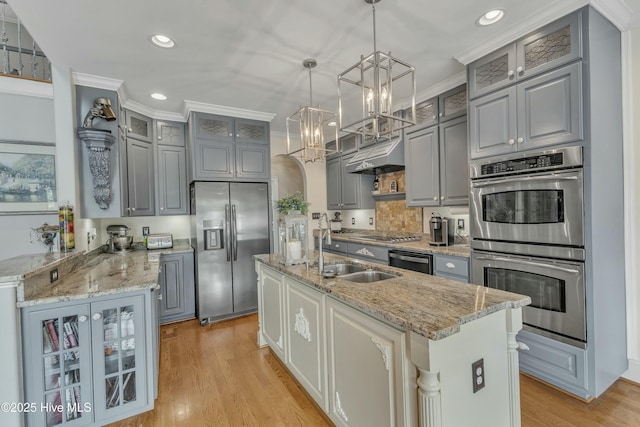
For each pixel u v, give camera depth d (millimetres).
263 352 2840
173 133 3840
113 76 2748
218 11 1898
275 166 6496
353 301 1457
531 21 2043
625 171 2121
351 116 4027
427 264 3033
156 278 2131
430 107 3270
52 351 1752
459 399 1220
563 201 1958
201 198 3576
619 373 2084
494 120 2340
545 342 2086
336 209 5109
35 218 2740
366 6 1877
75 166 2611
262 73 2746
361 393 1497
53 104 2713
